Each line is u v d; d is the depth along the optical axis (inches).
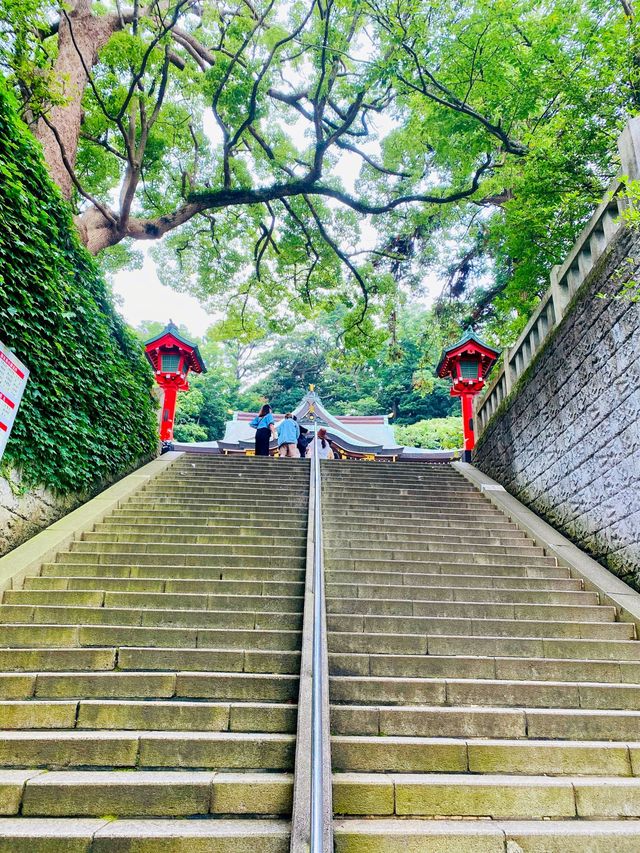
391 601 189.9
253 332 749.9
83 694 137.5
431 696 143.1
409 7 386.0
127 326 352.2
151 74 446.6
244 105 483.5
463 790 110.2
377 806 107.7
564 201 334.0
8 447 214.7
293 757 117.0
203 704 130.4
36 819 101.5
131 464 356.2
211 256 676.1
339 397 1593.3
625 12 327.0
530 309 480.1
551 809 109.9
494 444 394.6
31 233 229.5
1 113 216.5
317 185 542.6
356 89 444.1
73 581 196.5
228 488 330.6
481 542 269.0
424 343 833.5
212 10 456.1
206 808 104.7
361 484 357.4
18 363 180.2
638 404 213.8
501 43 377.4
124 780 107.0
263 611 182.7
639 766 122.2
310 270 660.1
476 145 461.7
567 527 272.5
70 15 386.9
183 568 210.1
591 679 156.5
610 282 237.9
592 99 307.0
